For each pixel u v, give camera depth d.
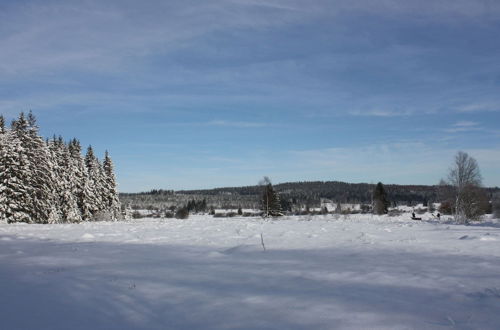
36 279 7.46
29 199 40.12
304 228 20.67
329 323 4.52
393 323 4.46
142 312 5.22
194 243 14.01
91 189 55.94
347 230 19.02
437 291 6.01
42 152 45.09
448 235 15.45
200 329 4.48
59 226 26.59
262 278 7.34
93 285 6.86
